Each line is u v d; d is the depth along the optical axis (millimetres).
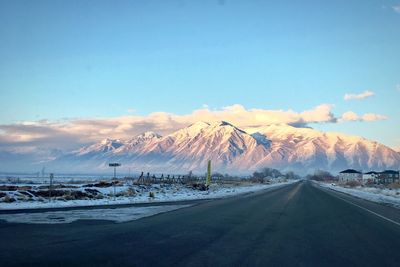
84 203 31844
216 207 29328
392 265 11156
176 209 27203
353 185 116125
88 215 22391
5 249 12273
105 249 12383
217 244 13680
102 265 10336
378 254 12648
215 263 10820
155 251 12242
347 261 11555
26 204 29891
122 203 32875
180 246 13156
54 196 38875
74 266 10188
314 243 14477
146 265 10430
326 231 17688
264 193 55250
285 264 10961
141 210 26141
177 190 57875
